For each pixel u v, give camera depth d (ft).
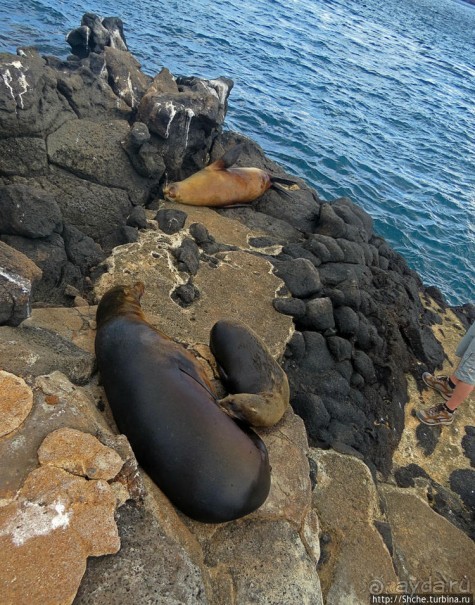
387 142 52.11
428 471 20.30
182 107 26.09
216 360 15.87
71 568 9.29
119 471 10.80
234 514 11.76
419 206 42.78
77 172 22.68
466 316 30.35
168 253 21.38
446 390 23.21
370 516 16.14
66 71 26.21
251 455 12.08
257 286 21.65
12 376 11.69
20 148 21.54
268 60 60.23
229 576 11.57
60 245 20.01
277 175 32.14
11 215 18.97
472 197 46.91
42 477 10.14
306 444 15.24
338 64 69.51
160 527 10.68
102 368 13.19
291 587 11.73
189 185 25.81
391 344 23.62
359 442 19.42
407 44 96.73
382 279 26.91
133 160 23.73
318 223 27.84
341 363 21.35
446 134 59.47
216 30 62.54
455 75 86.58
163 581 9.89
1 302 13.28
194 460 11.54
